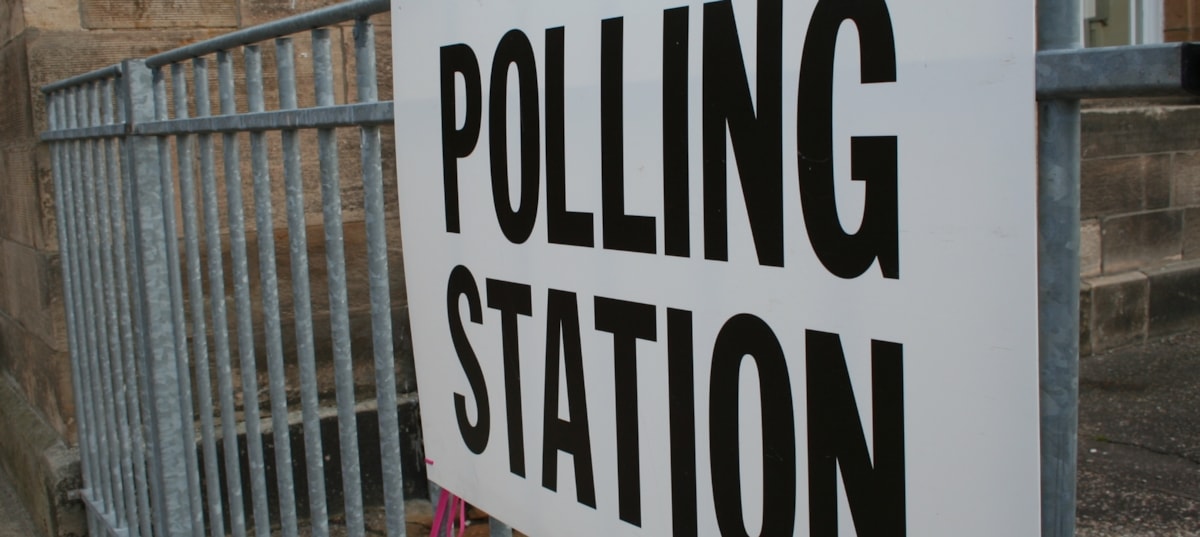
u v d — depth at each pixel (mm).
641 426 1933
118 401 3941
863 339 1666
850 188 1662
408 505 5070
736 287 1790
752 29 1742
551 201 2025
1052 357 1590
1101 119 7152
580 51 1955
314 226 4988
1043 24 1552
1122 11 7199
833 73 1668
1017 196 1529
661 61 1848
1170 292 7602
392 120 2322
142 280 3498
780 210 1732
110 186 3719
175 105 3238
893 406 1646
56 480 4789
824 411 1713
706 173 1809
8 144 5449
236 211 2906
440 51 2193
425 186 2266
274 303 2779
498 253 2129
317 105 2516
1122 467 5195
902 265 1623
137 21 4895
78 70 4844
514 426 2145
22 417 5586
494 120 2105
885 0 1615
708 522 1856
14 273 5695
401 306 5098
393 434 2436
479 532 4520
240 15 5020
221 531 3281
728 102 1775
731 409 1816
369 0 2322
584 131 1959
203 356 3221
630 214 1908
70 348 4574
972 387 1577
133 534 3973
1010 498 1555
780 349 1751
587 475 2020
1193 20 7152
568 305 2018
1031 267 1524
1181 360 7035
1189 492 4848
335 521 4945
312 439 2682
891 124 1620
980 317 1565
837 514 1712
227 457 3107
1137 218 7453
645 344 1911
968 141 1562
